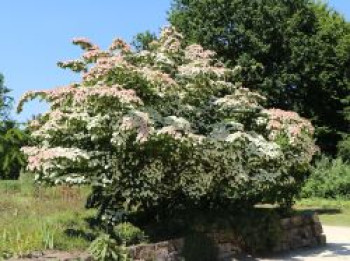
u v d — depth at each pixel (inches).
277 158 511.2
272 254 524.7
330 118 1412.4
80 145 477.4
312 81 1279.5
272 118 531.5
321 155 1300.4
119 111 445.7
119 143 429.4
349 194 1160.2
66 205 576.7
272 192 571.5
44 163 434.6
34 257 360.5
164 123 454.6
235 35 1209.4
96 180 449.1
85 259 366.6
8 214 487.8
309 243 583.5
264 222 531.2
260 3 1217.4
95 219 485.1
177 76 505.4
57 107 484.4
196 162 479.8
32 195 648.4
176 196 512.7
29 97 474.9
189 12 1267.2
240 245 510.0
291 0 1290.6
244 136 473.1
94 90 429.4
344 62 1359.5
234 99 516.7
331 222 853.8
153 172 464.4
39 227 414.9
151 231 463.5
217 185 509.0
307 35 1284.4
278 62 1247.5
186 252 440.1
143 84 461.7
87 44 526.3
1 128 500.1
